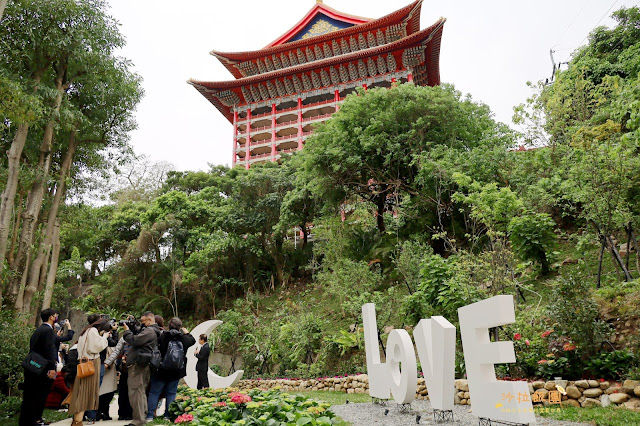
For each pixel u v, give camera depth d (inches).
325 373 601.3
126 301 1183.6
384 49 1829.5
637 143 323.9
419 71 1984.5
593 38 1053.2
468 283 420.8
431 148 803.4
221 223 1207.6
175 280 1133.7
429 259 491.5
